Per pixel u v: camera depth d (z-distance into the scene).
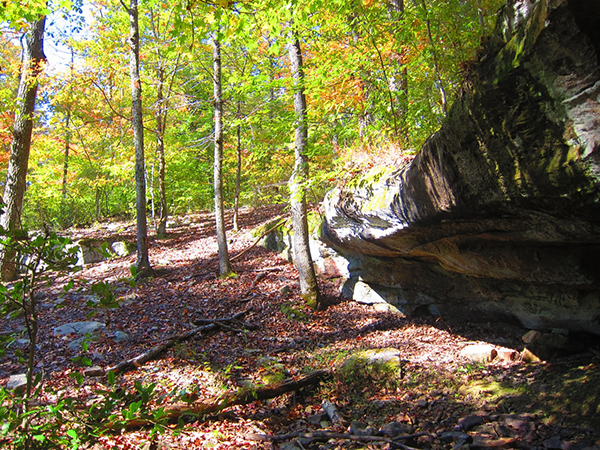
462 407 5.16
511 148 3.15
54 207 18.36
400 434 4.75
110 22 12.67
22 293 2.32
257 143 12.39
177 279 10.84
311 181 8.29
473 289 7.64
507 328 7.19
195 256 13.15
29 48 9.82
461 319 8.04
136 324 7.94
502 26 2.93
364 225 7.64
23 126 9.94
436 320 8.37
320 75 7.64
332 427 5.13
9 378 5.42
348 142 9.65
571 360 5.62
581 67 2.40
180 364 6.56
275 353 7.38
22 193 9.98
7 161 10.99
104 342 7.01
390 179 6.11
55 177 16.73
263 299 9.71
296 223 9.87
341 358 6.84
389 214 6.24
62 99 11.70
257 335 8.08
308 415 5.53
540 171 3.00
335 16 7.10
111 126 15.81
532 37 2.54
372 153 7.34
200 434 4.75
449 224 5.12
